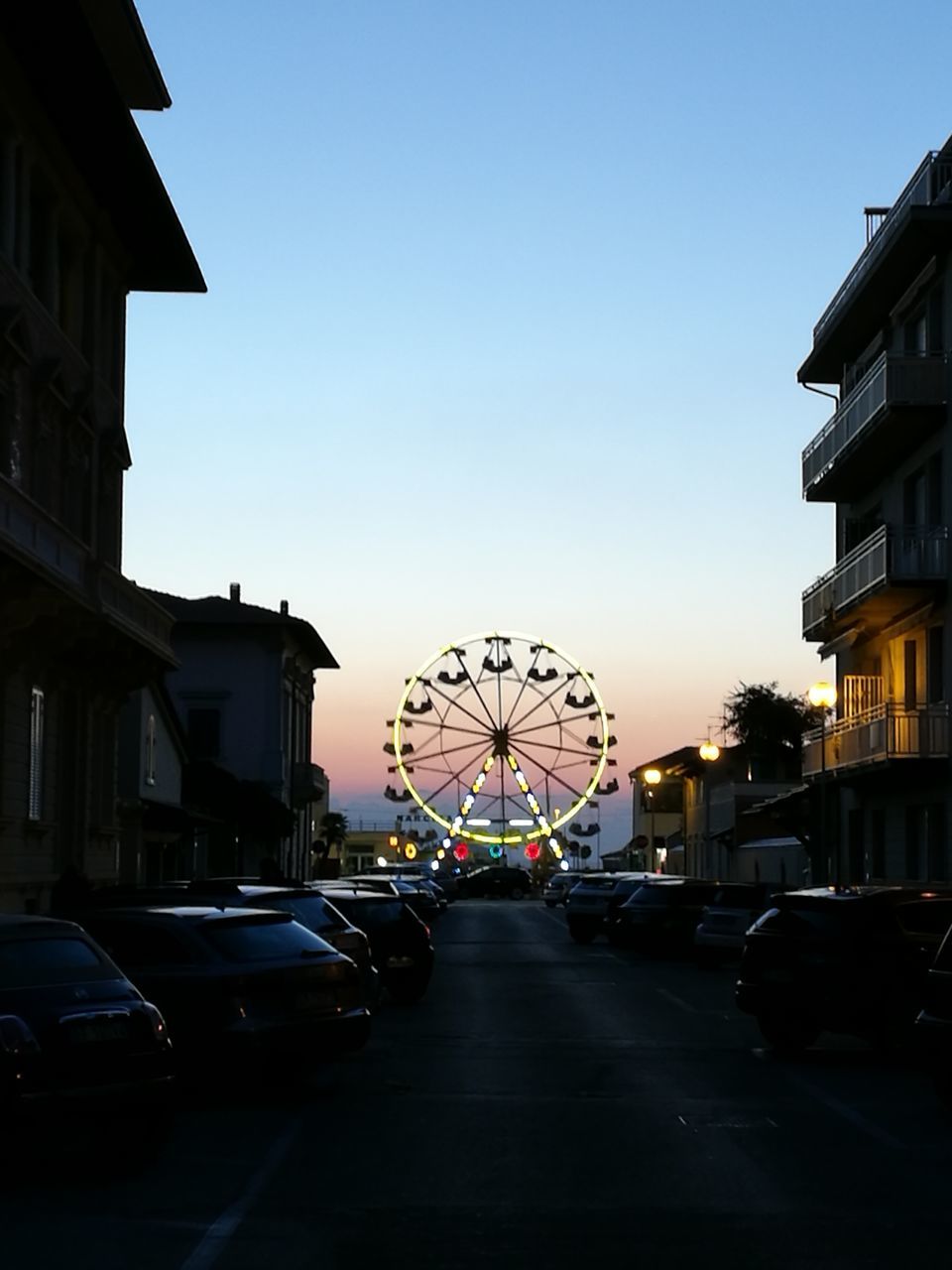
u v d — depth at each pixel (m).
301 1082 16.02
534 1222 9.56
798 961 18.44
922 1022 14.06
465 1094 15.20
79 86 27.19
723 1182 10.86
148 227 33.97
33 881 29.36
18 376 27.69
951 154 35.38
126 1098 11.11
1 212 26.56
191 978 14.48
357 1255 8.70
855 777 37.88
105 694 34.91
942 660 35.47
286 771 74.44
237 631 72.44
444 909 68.12
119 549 35.81
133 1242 9.00
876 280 36.78
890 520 39.25
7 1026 10.63
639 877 44.72
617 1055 18.55
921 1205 10.09
